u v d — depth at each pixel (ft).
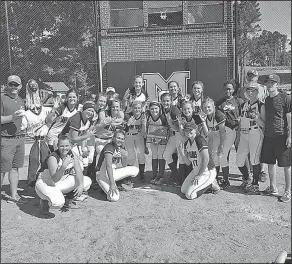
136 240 11.71
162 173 17.94
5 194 16.42
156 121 17.16
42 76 39.09
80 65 39.24
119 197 16.02
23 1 38.34
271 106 14.57
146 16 36.81
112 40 37.27
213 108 15.92
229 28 34.99
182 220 13.25
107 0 37.37
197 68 35.60
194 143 15.55
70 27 39.55
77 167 14.17
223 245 11.27
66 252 11.01
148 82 36.70
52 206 13.67
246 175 16.87
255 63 33.55
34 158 15.33
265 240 11.57
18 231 12.54
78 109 16.39
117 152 16.03
